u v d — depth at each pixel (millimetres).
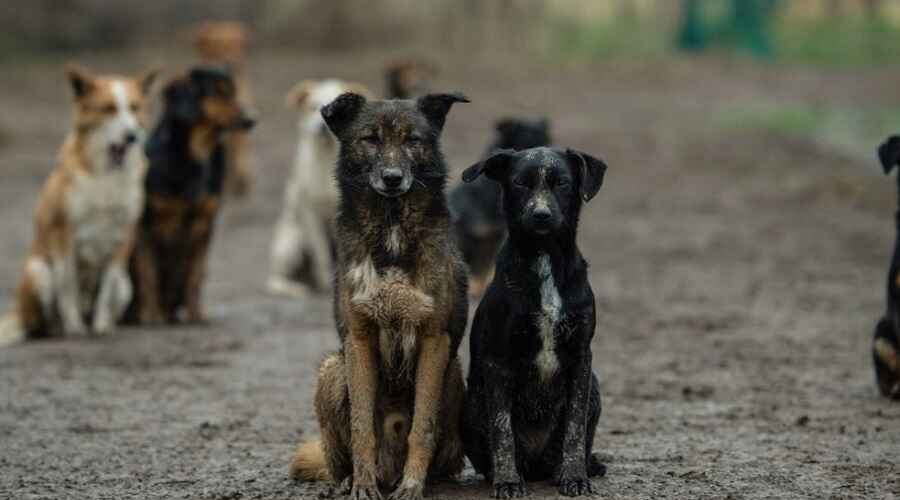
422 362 8609
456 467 9000
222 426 10992
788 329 15133
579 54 62031
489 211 17500
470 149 34125
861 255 20516
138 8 55469
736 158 33000
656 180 30359
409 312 8539
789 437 10234
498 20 65375
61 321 16078
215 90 16500
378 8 61062
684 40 64625
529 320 8336
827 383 12352
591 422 8766
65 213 15766
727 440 10172
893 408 11234
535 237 8367
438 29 63375
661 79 52406
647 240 22812
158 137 16469
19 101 42906
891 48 65062
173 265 16734
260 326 16328
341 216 8820
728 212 25750
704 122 40469
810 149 33781
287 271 19375
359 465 8469
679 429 10633
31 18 53438
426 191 8680
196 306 16750
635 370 13117
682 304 16953
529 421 8758
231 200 27859
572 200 8547
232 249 23453
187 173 16312
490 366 8453
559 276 8398
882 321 11516
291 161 34156
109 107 15758
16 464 9820
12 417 11469
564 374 8562
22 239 24250
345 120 8961
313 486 9000
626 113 42750
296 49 59000
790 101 46094
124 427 11047
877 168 29938
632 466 9320
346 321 8664
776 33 69812
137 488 9055
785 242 22062
